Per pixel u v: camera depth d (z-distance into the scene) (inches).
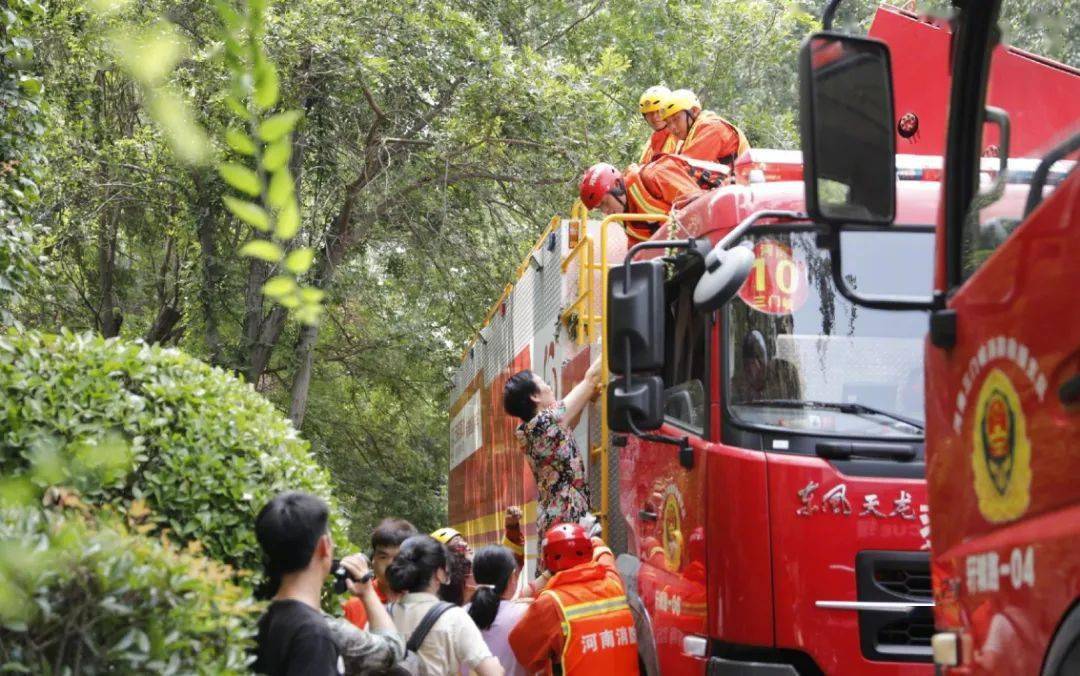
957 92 144.8
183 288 807.7
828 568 221.5
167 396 195.9
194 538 188.7
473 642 221.9
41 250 324.5
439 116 736.3
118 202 784.9
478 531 511.2
